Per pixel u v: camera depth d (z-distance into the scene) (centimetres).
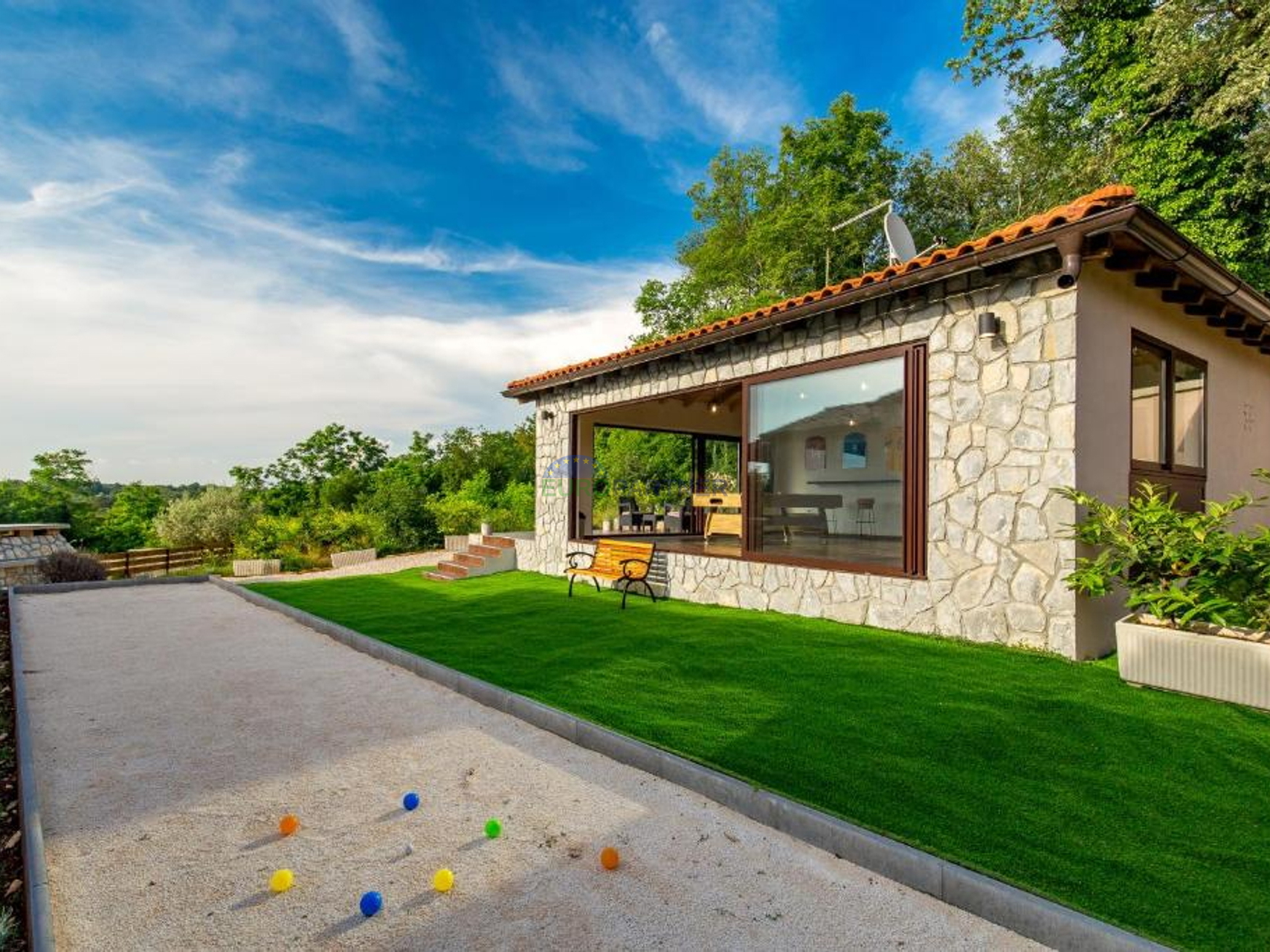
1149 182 1384
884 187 2456
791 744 350
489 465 2780
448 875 237
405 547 1841
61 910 225
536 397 1205
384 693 488
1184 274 546
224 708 455
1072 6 1473
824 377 709
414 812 297
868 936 207
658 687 459
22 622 818
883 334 640
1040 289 520
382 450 3362
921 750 338
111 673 558
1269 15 1191
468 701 467
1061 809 274
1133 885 220
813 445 721
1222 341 759
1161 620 443
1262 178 1269
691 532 1342
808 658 523
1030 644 521
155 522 2362
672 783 326
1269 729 354
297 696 482
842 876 243
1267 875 227
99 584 1164
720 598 805
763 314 705
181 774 343
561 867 249
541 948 202
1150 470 597
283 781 333
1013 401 536
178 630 751
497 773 340
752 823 285
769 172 2861
